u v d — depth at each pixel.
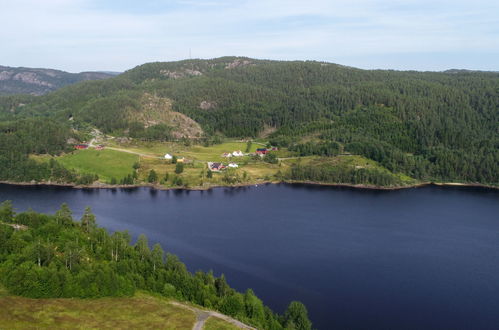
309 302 148.25
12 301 108.06
